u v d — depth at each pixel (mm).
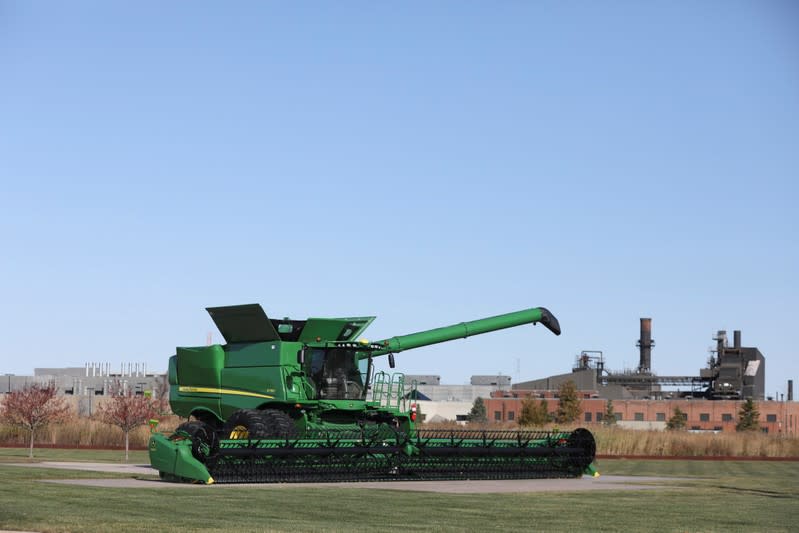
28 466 32312
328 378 32625
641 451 58594
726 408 145250
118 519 17234
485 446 30406
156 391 101312
